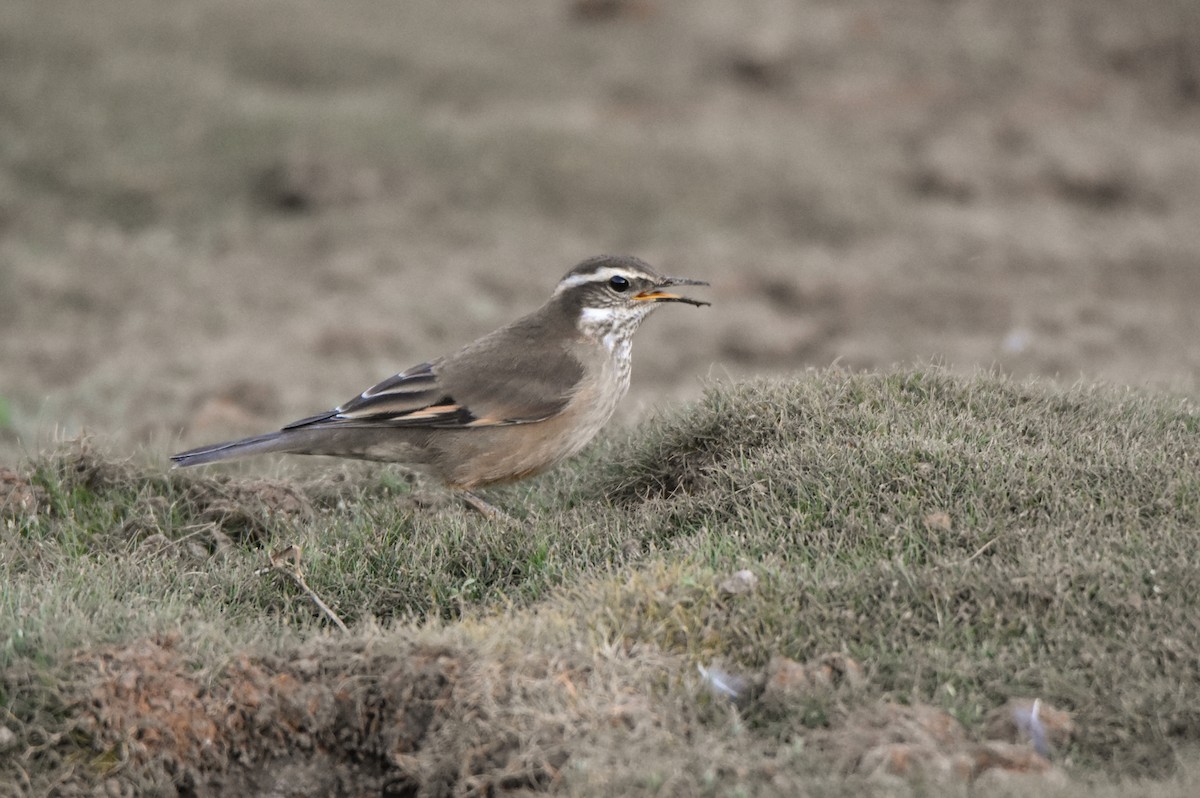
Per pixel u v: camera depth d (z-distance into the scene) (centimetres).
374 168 3009
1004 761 769
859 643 886
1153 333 2300
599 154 3145
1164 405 1223
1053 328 2359
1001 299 2592
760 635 890
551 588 991
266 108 3170
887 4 4228
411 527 1129
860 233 2994
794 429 1146
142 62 3309
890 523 995
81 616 909
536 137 3175
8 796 800
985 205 3194
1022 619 888
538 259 2742
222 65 3444
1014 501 1011
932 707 819
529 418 1189
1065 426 1145
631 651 869
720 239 2894
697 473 1153
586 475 1248
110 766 827
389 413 1178
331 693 869
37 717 831
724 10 4100
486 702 819
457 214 2917
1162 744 791
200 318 2411
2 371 2103
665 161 3158
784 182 3128
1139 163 3394
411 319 2423
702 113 3556
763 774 773
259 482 1249
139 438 1727
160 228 2805
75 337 2306
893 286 2675
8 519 1170
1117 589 897
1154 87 3922
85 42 3350
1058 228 3041
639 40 3912
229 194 2936
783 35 3959
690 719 823
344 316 2427
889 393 1200
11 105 3052
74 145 2967
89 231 2745
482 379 1188
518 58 3725
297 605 1030
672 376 2212
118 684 851
